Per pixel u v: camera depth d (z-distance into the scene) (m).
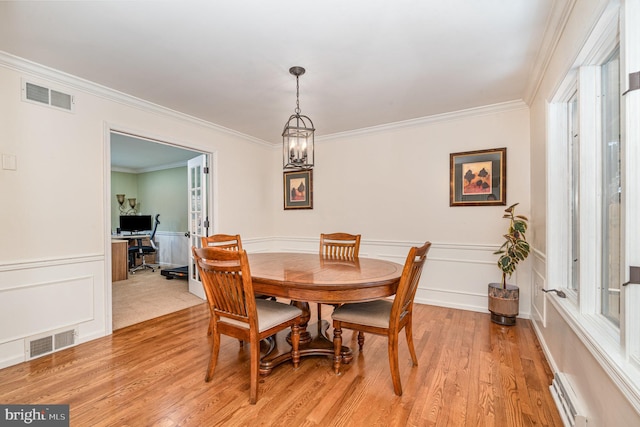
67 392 1.85
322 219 4.45
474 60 2.28
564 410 1.57
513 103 3.12
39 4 1.63
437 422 1.58
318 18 1.78
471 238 3.41
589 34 1.37
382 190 3.96
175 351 2.40
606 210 1.53
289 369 2.13
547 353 2.22
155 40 2.00
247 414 1.64
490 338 2.62
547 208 2.20
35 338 2.30
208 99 3.03
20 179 2.25
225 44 2.05
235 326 1.85
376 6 1.68
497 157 3.24
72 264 2.53
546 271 2.24
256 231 4.57
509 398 1.77
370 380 1.98
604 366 1.19
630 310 1.11
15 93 2.23
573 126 2.07
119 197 6.92
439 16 1.77
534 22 1.83
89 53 2.16
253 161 4.53
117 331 2.83
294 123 3.79
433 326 2.92
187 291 4.36
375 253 4.00
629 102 1.10
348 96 2.96
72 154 2.54
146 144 4.78
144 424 1.57
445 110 3.38
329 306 3.64
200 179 4.14
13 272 2.21
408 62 2.31
